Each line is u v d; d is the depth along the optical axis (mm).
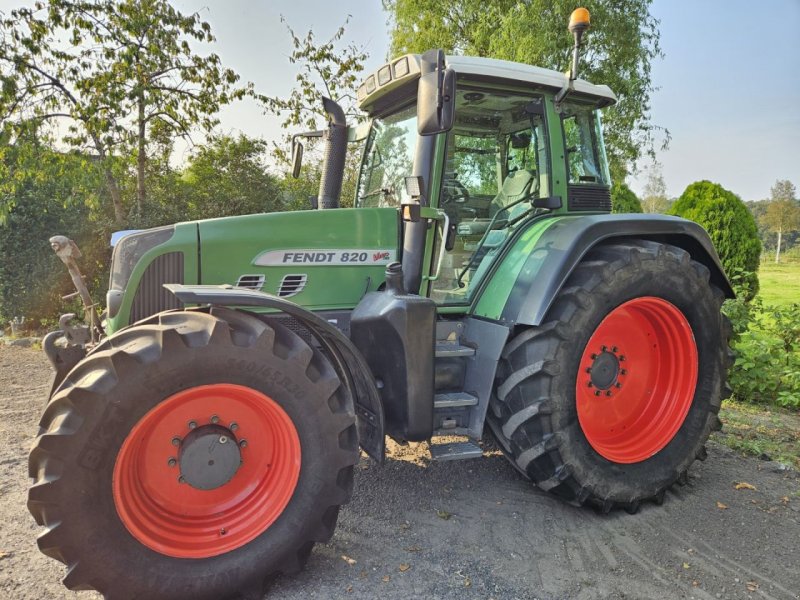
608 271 2988
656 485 3141
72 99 8961
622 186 10398
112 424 2082
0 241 8648
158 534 2242
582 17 3168
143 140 9617
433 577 2506
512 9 10859
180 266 2904
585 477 2945
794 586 2482
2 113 8367
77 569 2066
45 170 8602
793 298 12117
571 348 2902
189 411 2314
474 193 3420
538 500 3256
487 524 2979
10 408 4707
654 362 3447
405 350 2732
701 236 3463
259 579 2328
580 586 2465
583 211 3557
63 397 2057
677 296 3217
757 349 5320
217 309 2438
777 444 4180
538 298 2904
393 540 2805
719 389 3424
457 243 3352
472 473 3584
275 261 3016
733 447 4074
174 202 10805
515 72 3178
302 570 2518
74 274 3146
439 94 2514
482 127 3414
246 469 2451
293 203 11383
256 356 2277
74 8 8711
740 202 7430
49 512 2021
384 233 3205
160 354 2148
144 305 2873
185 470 2287
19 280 8875
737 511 3156
